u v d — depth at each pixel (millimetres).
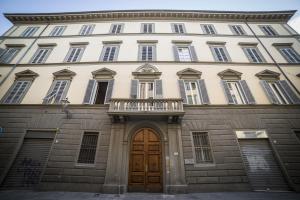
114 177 8992
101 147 9945
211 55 14531
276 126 10641
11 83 12781
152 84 12664
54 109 11336
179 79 12695
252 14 17625
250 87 12500
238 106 11297
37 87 12516
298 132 10633
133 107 10172
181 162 9336
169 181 8961
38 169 9742
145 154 9953
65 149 9992
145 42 15461
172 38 15922
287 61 14148
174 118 10164
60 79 12945
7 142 10297
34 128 10688
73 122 10812
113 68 13453
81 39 16078
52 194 8188
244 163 9703
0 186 9203
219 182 9070
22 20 17906
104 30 16984
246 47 15367
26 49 15383
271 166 9648
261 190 9016
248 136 10352
